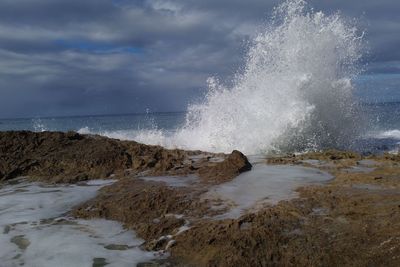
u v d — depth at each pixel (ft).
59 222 15.01
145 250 12.48
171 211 15.07
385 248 10.89
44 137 26.84
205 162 22.81
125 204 16.02
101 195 17.74
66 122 126.31
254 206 14.76
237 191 16.72
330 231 12.03
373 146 30.76
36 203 17.25
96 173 21.71
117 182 19.45
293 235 12.00
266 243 11.75
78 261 11.74
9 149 25.18
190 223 13.80
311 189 16.10
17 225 14.69
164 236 13.16
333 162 21.49
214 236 12.41
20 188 19.94
